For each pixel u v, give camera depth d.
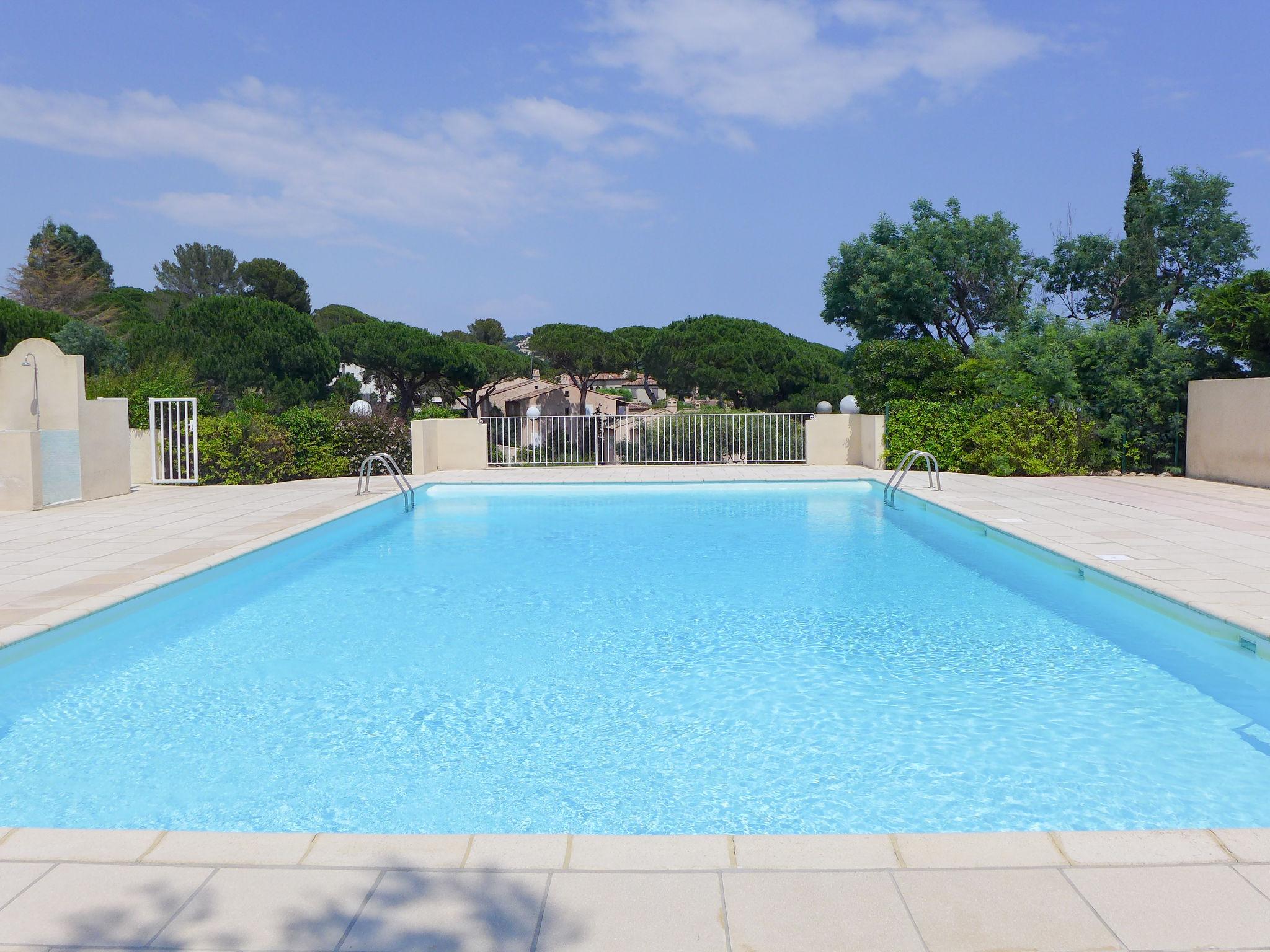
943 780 3.60
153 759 3.88
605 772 3.72
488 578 7.78
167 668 5.23
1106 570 6.81
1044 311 17.30
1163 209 22.70
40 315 25.62
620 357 38.75
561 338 38.00
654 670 5.14
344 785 3.59
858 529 10.48
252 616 6.47
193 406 14.95
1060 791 3.48
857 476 15.12
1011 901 2.25
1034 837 2.59
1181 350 15.40
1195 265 22.50
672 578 7.70
